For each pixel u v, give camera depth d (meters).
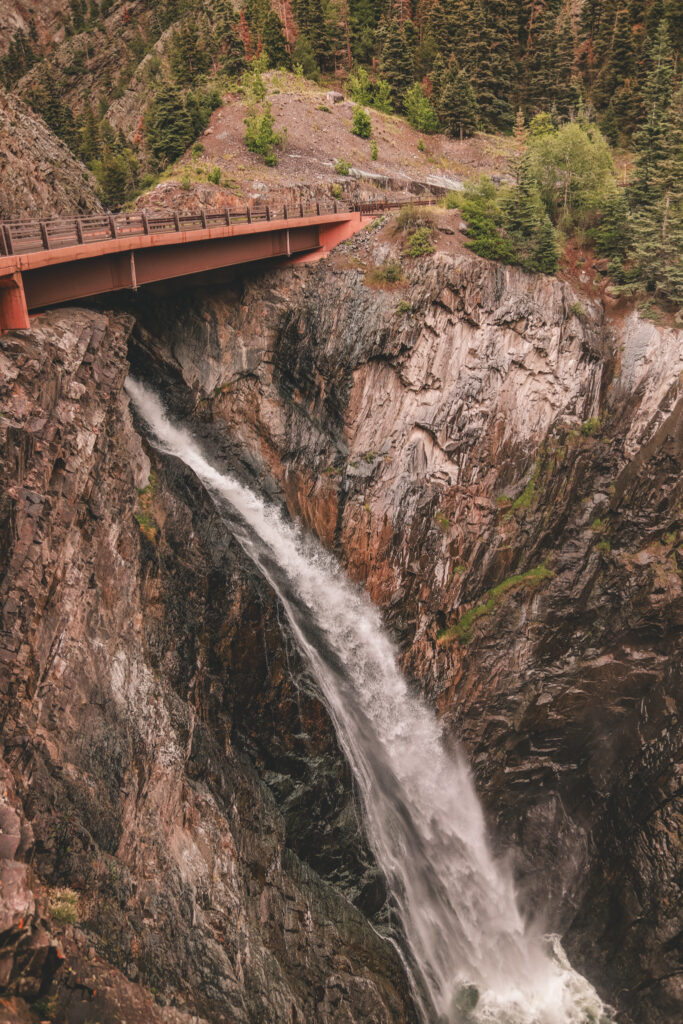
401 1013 29.81
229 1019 19.91
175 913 20.33
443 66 71.25
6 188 38.28
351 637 40.38
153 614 25.95
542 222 45.31
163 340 38.75
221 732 28.83
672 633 42.56
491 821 43.41
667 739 40.62
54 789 18.47
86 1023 15.56
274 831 29.78
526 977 39.78
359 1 76.44
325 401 42.38
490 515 43.97
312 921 29.61
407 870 37.06
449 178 62.41
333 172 56.53
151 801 21.70
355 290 42.81
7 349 22.38
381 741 39.72
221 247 38.78
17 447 20.30
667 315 46.19
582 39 80.00
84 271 31.00
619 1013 38.44
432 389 43.03
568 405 45.16
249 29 76.50
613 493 45.19
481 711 43.56
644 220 46.66
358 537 41.69
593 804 43.09
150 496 29.05
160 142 58.12
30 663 19.12
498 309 44.28
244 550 34.81
